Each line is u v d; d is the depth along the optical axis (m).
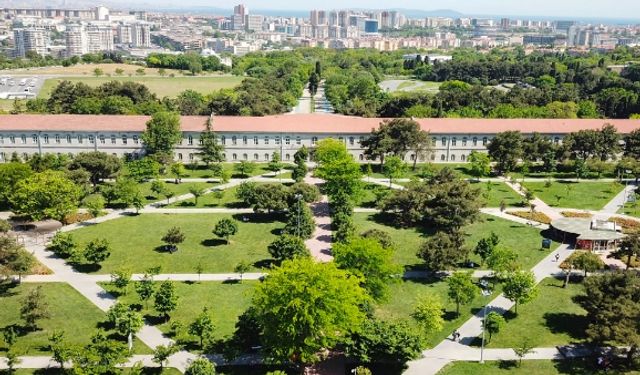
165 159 140.12
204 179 137.62
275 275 62.38
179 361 64.44
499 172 144.38
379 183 136.38
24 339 68.25
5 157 146.62
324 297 60.06
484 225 110.50
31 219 106.38
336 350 67.25
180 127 149.75
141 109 179.50
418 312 68.25
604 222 105.00
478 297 82.12
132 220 110.00
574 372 64.44
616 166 139.50
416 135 140.88
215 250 96.38
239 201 122.12
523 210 119.00
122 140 148.62
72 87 198.75
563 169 147.88
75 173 117.12
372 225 109.81
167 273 87.25
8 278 82.81
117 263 90.38
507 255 84.00
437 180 116.31
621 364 66.12
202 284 83.81
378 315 75.31
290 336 60.16
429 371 63.88
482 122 158.75
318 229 106.75
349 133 152.75
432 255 84.88
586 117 197.12
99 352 59.25
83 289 81.38
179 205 119.00
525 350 64.81
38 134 146.38
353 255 72.00
